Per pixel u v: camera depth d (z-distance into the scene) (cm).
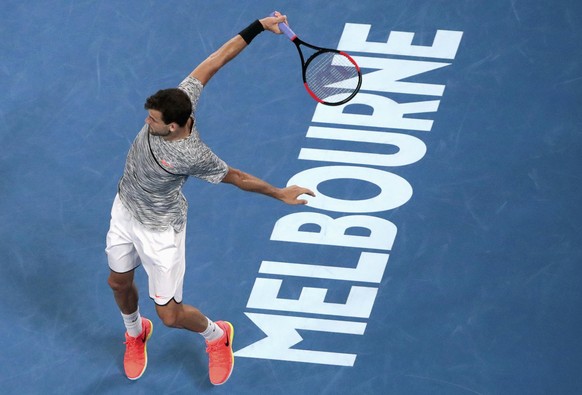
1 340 3841
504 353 3772
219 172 3200
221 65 3316
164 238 3316
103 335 3872
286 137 4347
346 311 3894
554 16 4688
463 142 4319
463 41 4628
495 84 4484
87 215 4156
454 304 3894
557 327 3828
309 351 3806
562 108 4400
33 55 4594
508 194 4166
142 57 4588
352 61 3422
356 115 4409
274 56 4584
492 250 4022
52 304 3941
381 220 4116
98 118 4409
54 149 4322
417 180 4219
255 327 3869
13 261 4041
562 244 4028
